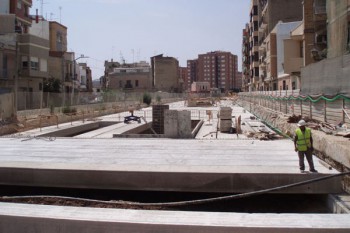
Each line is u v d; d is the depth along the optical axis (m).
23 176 11.55
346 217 6.88
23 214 7.15
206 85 134.62
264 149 14.88
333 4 23.89
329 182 9.98
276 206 10.58
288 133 19.09
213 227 6.45
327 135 13.38
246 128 24.48
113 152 14.58
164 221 6.70
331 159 12.00
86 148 15.73
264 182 10.36
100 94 47.12
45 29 57.19
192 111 45.25
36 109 31.55
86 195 11.62
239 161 12.40
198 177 10.60
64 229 6.90
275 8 58.69
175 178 10.70
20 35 40.94
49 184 11.35
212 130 24.83
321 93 17.00
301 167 10.48
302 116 20.06
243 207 10.59
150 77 109.69
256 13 75.12
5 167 11.66
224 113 23.52
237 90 153.00
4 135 21.80
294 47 38.31
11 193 11.98
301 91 20.89
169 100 85.69
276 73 52.38
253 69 76.88
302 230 6.35
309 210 10.04
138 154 14.03
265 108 33.72
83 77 94.25
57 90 48.25
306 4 34.34
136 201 11.24
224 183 10.53
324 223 6.55
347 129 13.42
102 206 9.55
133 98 61.25
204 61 171.88
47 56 45.50
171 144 16.58
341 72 14.35
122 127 26.36
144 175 10.83
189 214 7.10
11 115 26.30
